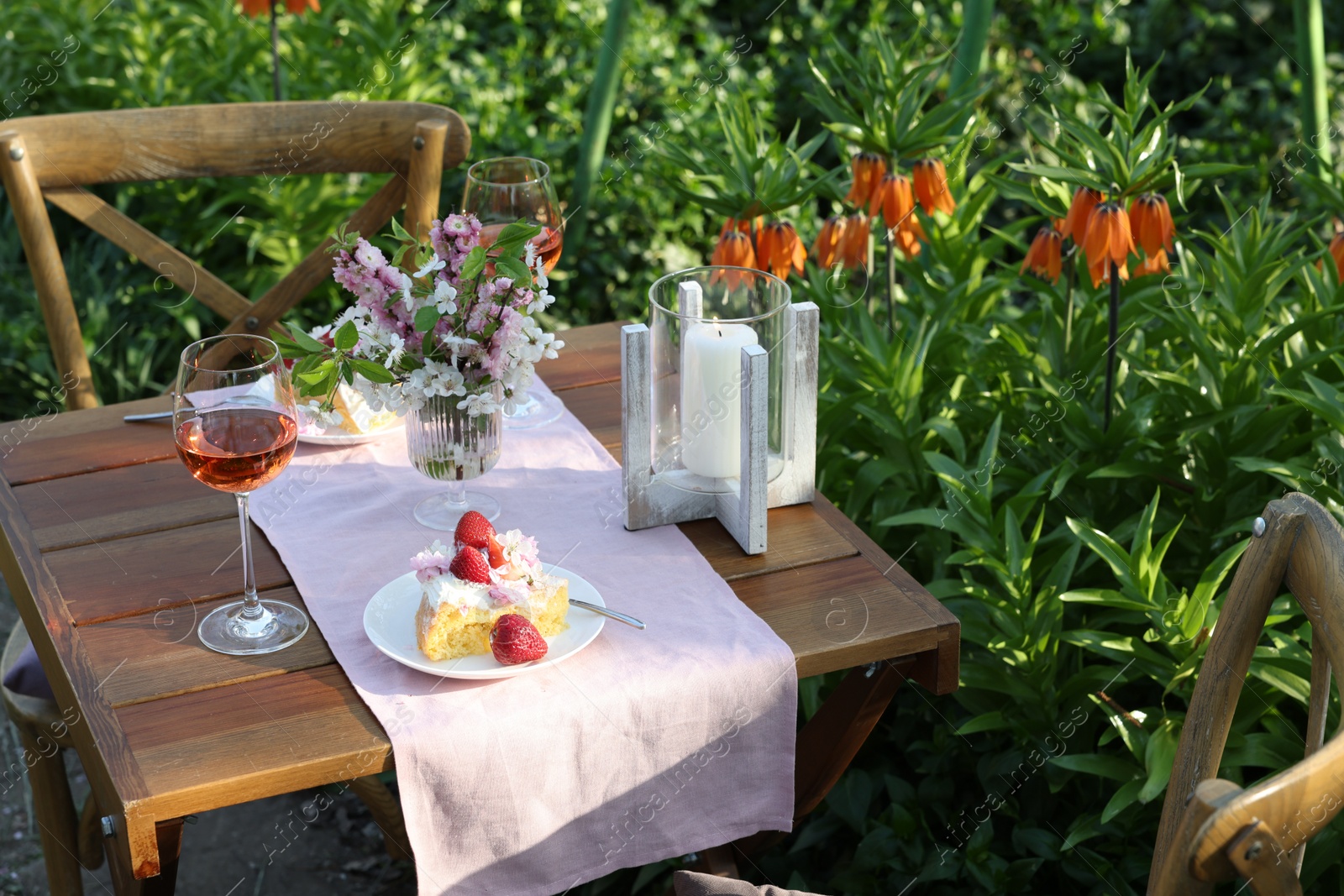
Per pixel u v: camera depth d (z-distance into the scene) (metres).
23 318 3.70
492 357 1.45
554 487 1.70
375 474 1.72
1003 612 1.98
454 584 1.33
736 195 2.38
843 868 2.17
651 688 1.32
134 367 3.64
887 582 1.52
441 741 1.24
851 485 2.46
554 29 4.93
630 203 4.11
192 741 1.23
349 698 1.30
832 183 2.62
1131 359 2.27
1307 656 1.85
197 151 2.35
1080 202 2.07
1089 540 1.92
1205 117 5.14
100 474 1.72
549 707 1.28
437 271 1.45
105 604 1.44
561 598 1.37
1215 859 0.93
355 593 1.46
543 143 4.22
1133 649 1.89
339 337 1.39
